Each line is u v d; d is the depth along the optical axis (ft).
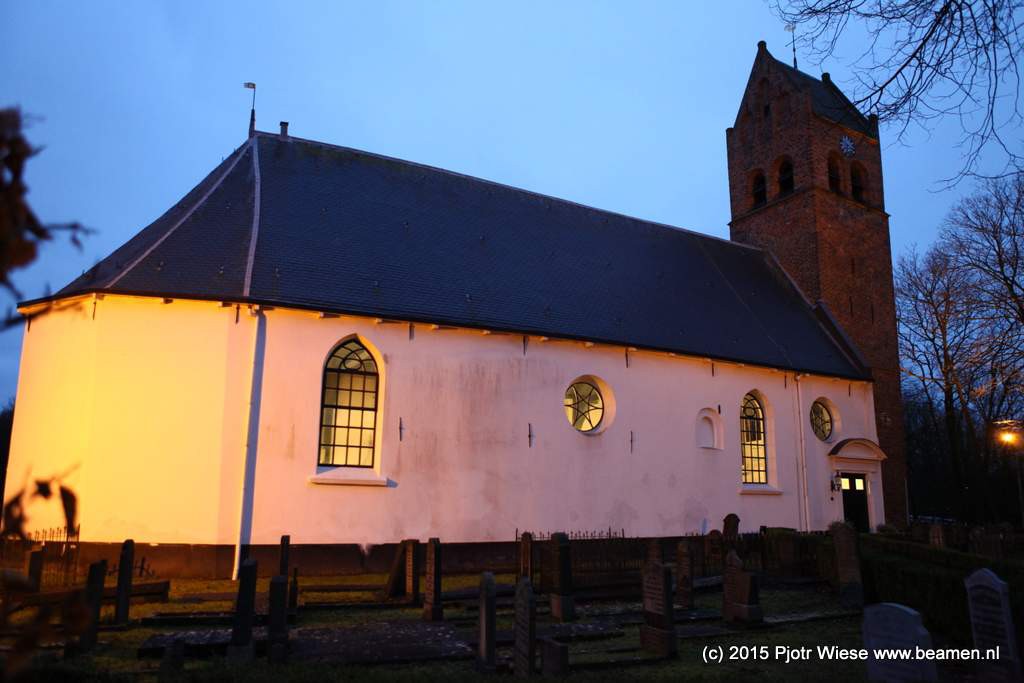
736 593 35.86
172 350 47.75
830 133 92.68
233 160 61.98
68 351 47.80
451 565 52.03
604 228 79.82
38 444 47.65
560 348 59.57
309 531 48.21
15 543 43.34
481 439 54.75
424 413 53.01
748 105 100.01
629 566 43.70
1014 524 104.73
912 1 21.80
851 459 77.41
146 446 46.34
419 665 26.63
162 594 38.27
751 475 70.59
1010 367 66.18
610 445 60.59
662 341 65.36
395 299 54.24
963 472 107.65
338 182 63.67
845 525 42.19
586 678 23.89
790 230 91.40
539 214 75.41
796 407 74.49
